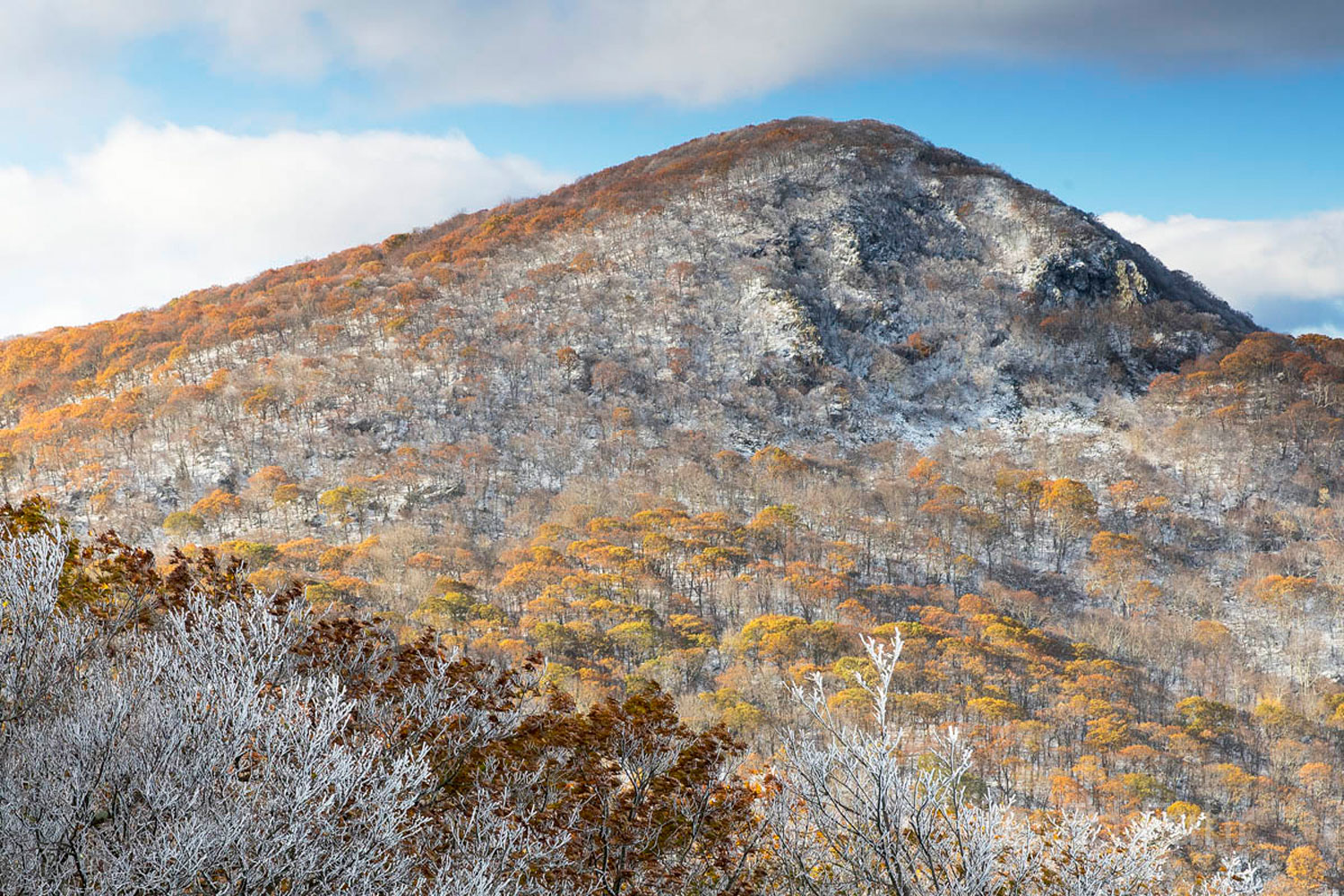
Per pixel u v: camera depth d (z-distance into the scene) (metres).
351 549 121.94
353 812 7.41
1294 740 84.25
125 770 7.22
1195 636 112.00
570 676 79.19
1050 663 98.88
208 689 7.95
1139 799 67.69
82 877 6.75
